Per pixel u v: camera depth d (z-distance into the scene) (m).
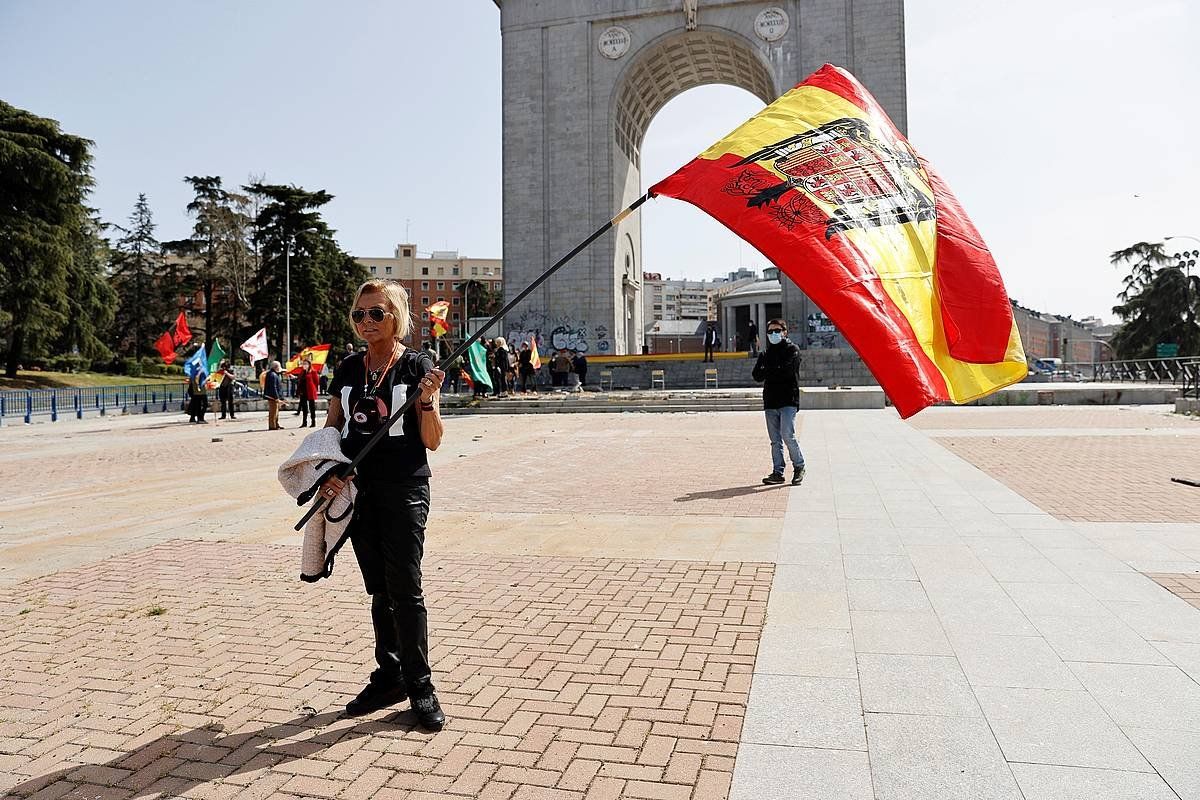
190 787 3.12
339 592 5.90
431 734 3.54
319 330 64.75
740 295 78.62
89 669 4.43
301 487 3.70
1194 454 12.34
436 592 5.81
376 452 3.69
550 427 21.34
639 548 7.01
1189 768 3.03
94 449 17.97
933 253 4.02
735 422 21.45
